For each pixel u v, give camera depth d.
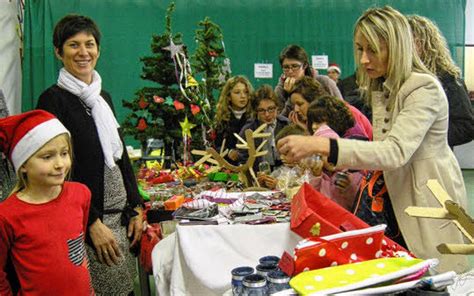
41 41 5.01
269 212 1.83
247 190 2.41
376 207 1.65
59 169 1.61
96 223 1.89
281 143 1.47
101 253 1.91
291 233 1.65
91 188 1.94
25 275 1.57
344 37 5.60
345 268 1.17
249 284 1.22
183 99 3.10
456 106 2.58
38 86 5.03
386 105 1.62
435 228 1.50
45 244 1.58
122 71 5.30
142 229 2.22
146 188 2.63
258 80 5.57
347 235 1.25
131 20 5.27
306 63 3.50
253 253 1.66
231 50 5.53
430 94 1.49
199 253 1.67
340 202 2.00
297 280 1.11
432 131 1.53
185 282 1.71
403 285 1.06
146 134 3.08
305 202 1.53
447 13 5.62
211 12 5.44
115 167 2.07
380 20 1.52
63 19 1.99
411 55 1.54
